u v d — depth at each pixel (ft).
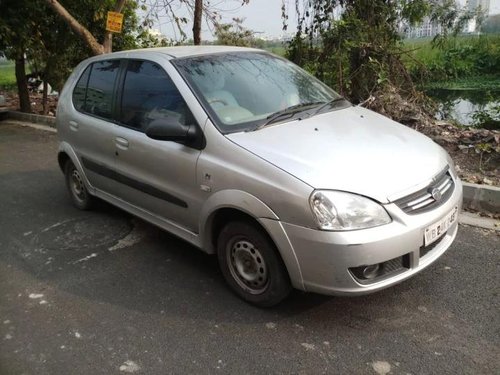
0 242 14.78
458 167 17.21
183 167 11.16
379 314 10.18
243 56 13.51
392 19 26.08
